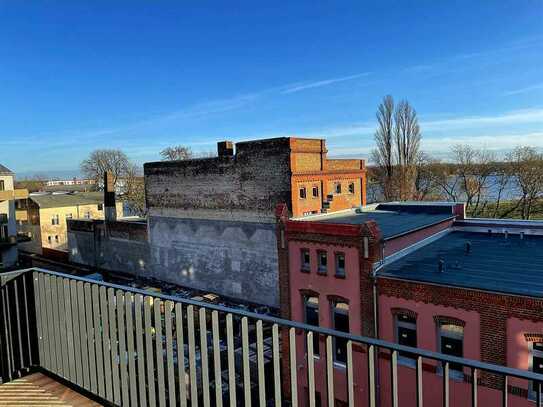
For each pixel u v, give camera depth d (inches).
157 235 1403.8
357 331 585.3
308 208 1125.1
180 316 168.2
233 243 1189.7
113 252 1577.3
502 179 1953.7
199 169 1256.2
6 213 1593.3
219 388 157.9
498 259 589.0
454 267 565.9
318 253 628.1
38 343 227.1
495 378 461.4
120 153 3208.7
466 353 486.0
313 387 137.1
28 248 2162.9
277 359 145.1
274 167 1095.0
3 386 213.2
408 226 724.0
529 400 443.2
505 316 457.4
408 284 528.4
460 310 488.1
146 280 1449.3
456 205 843.4
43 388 210.7
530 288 462.9
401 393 525.0
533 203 1849.2
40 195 2292.1
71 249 1774.1
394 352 121.5
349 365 130.2
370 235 562.6
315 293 631.8
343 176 1256.2
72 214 2214.6
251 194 1141.7
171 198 1343.5
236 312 151.3
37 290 226.7
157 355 173.9
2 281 220.8
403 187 1747.0
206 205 1246.9
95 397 197.9
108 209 1603.1
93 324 196.1
